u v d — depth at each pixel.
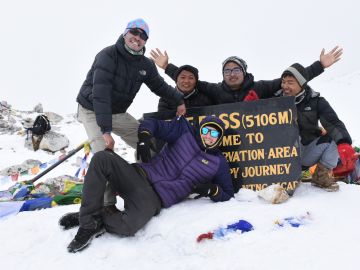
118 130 4.73
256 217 3.73
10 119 19.03
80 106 4.47
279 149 4.50
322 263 3.04
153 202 3.76
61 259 3.53
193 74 5.22
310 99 4.69
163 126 4.21
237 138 4.59
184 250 3.46
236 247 3.39
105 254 3.52
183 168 4.05
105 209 3.91
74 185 6.23
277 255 3.22
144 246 3.58
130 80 4.29
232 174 4.55
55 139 15.20
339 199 4.27
